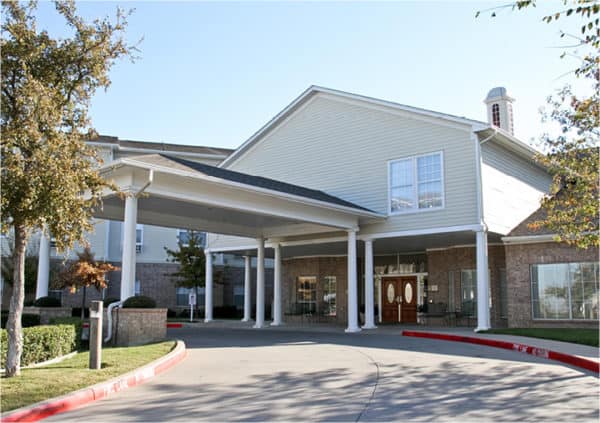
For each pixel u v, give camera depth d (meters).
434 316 23.12
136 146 36.00
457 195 19.58
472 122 19.31
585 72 10.98
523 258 19.97
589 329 17.55
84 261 19.95
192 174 14.69
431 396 7.88
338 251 27.27
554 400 7.61
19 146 8.77
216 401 7.60
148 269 33.88
